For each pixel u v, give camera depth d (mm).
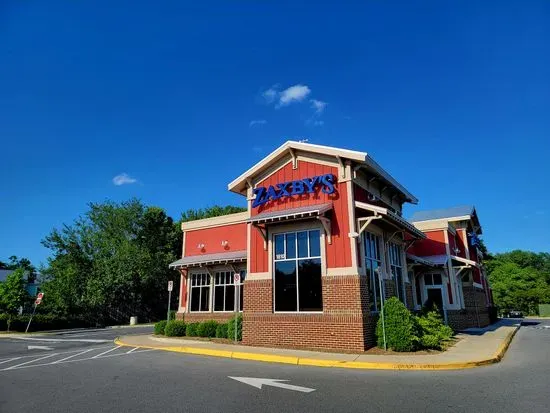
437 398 7215
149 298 43812
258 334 15102
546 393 7570
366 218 14227
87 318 37000
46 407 6723
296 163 16016
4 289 30578
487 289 34594
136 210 44625
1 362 12703
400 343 12828
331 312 13750
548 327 30016
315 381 8781
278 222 15328
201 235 23547
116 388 8109
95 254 41188
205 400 7078
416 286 24328
